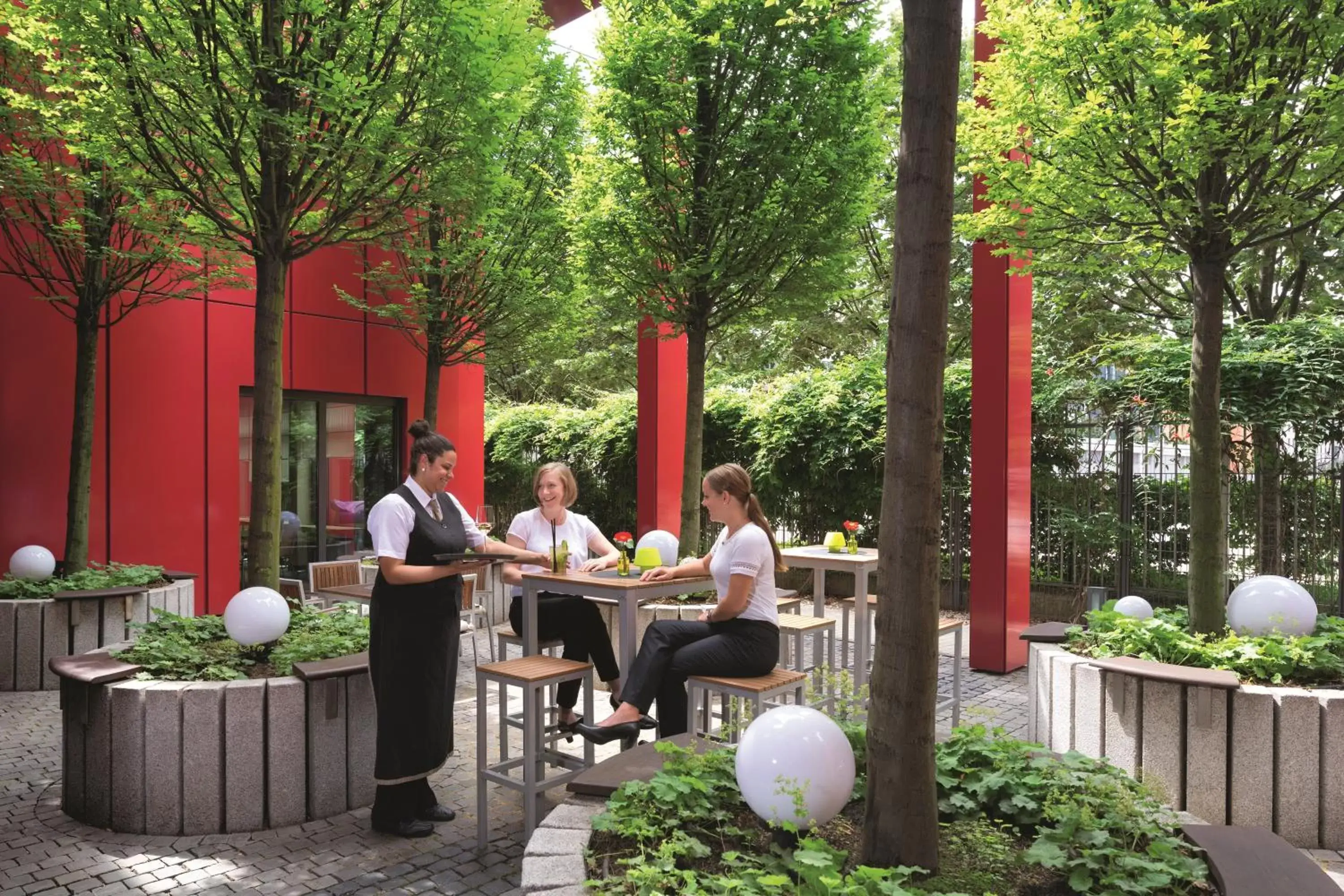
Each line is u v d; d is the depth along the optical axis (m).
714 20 6.93
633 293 7.57
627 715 4.03
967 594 10.66
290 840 3.98
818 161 7.01
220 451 9.37
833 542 6.46
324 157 4.93
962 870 2.36
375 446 10.91
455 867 3.71
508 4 6.14
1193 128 4.36
